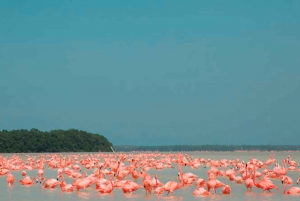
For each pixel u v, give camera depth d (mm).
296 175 73000
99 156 136000
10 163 89312
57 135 186625
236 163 83562
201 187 48625
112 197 46781
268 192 50188
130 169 64500
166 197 46594
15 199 46062
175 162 101625
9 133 177250
